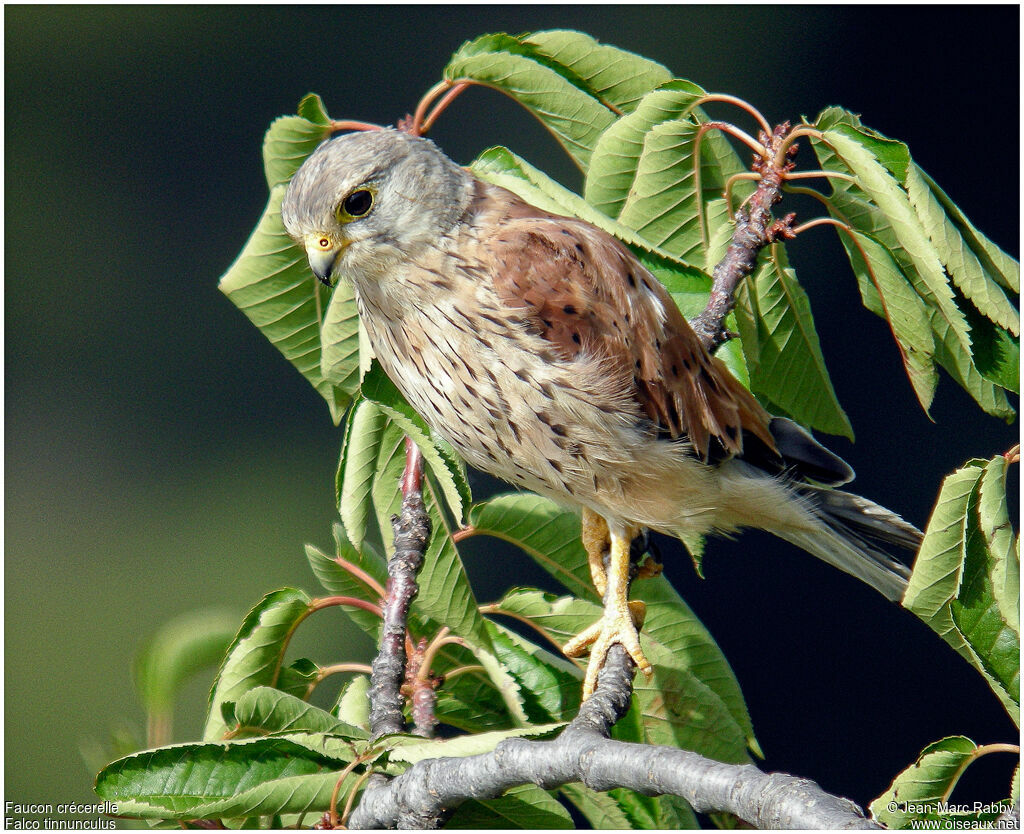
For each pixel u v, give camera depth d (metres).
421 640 6.56
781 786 3.84
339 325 7.24
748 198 7.20
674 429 7.15
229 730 5.84
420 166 6.95
